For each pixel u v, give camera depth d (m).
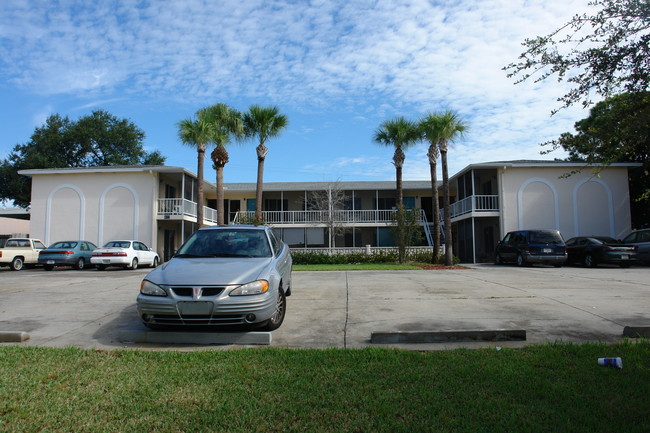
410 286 10.14
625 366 4.21
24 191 33.66
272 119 21.36
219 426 3.07
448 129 19.78
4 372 4.24
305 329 6.15
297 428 3.02
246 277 5.52
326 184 28.77
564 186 22.66
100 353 4.91
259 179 21.47
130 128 38.00
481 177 26.67
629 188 23.58
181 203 23.36
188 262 6.11
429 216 31.00
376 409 3.29
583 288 9.55
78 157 36.09
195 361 4.58
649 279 11.44
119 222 23.11
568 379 3.89
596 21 4.16
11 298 8.89
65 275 14.94
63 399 3.57
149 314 5.36
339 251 23.22
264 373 4.16
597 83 4.31
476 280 11.35
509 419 3.10
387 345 5.23
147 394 3.67
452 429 2.97
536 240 17.77
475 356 4.62
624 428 2.94
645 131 4.20
